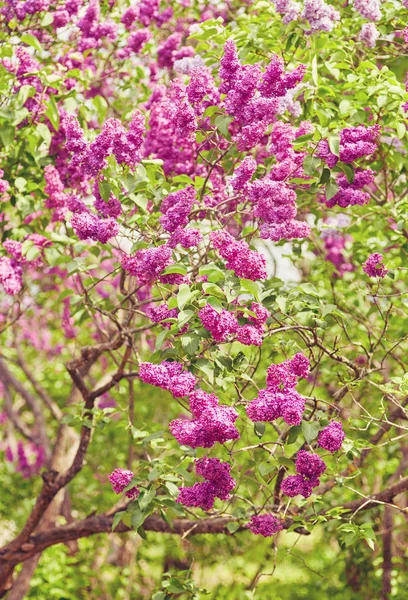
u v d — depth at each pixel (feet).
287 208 12.25
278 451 23.06
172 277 12.05
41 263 16.84
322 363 21.07
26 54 16.55
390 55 18.08
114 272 14.62
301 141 12.89
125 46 20.74
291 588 30.66
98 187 13.35
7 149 17.87
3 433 36.96
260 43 15.70
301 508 15.85
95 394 17.53
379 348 20.63
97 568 32.35
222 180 16.29
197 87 13.25
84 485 32.78
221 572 35.27
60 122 16.96
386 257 18.33
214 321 11.03
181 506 13.25
